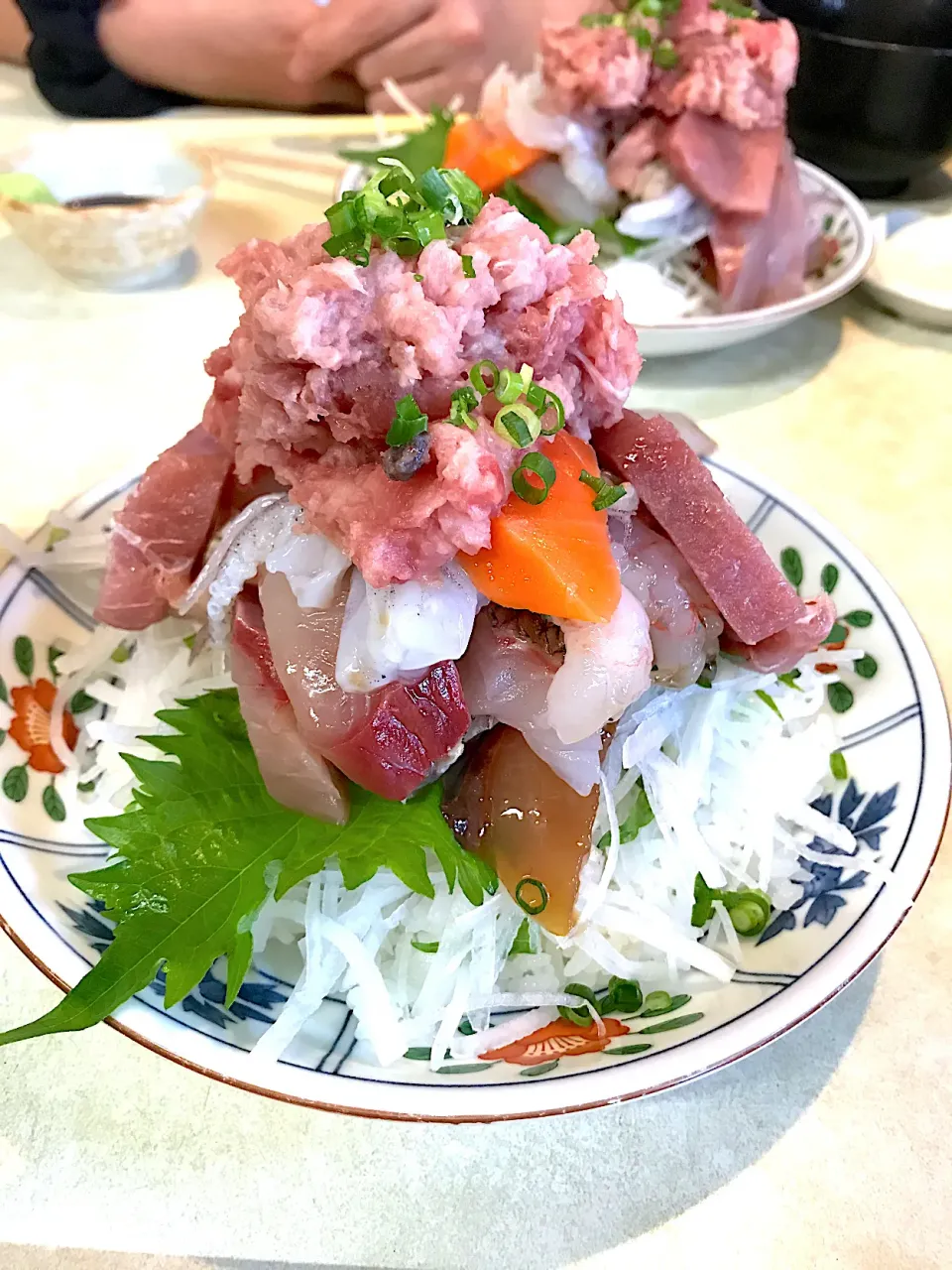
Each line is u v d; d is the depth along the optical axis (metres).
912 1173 0.20
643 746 0.24
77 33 0.59
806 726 0.27
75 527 0.28
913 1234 0.19
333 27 0.59
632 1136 0.20
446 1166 0.20
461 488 0.18
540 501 0.19
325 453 0.21
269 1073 0.18
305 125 0.56
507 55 0.62
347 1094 0.17
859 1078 0.21
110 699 0.27
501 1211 0.19
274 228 0.51
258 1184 0.19
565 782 0.22
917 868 0.21
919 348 0.46
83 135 0.48
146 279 0.47
